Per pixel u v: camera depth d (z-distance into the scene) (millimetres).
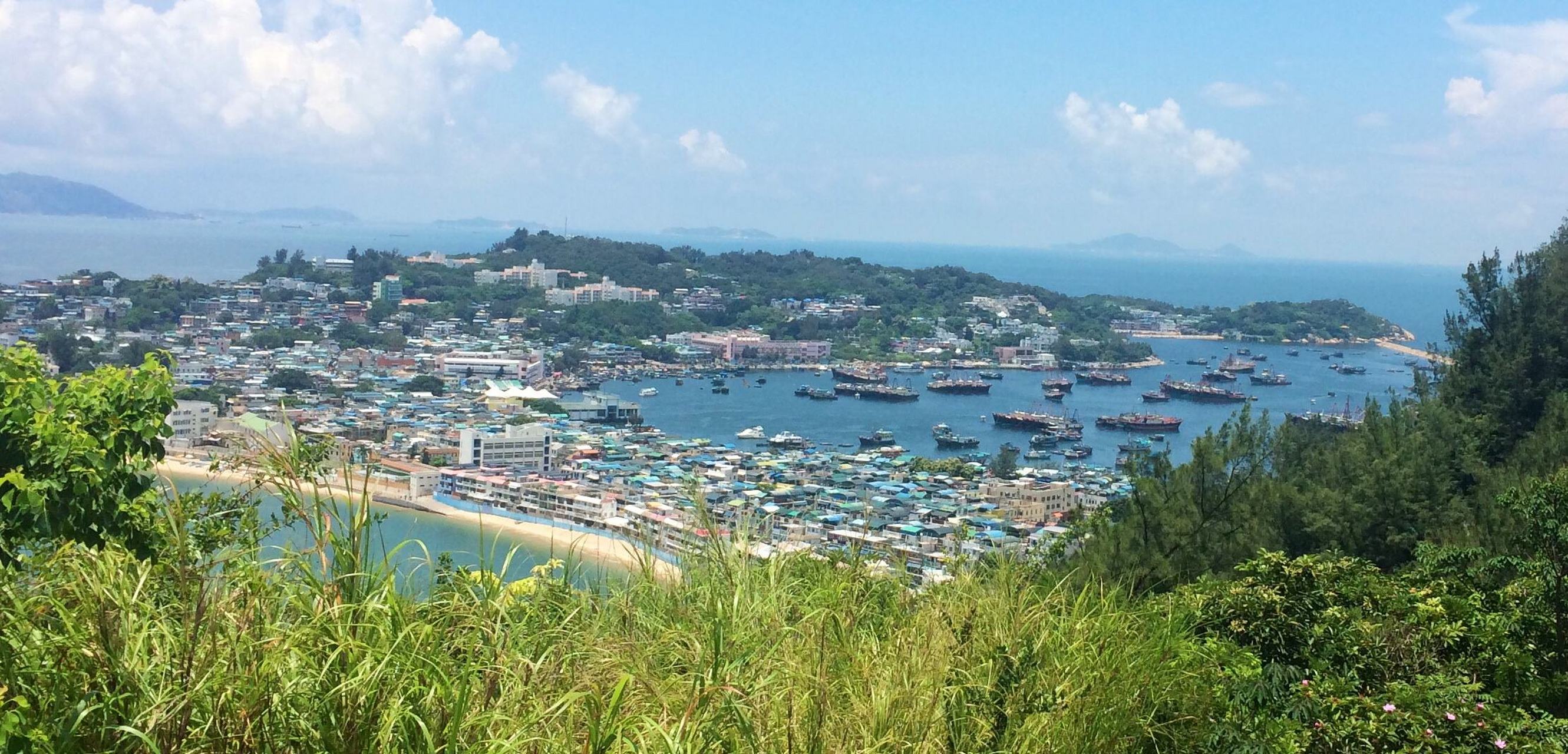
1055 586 6602
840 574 6371
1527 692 7039
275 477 4590
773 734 4238
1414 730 5801
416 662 3885
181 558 4102
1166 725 5512
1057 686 5195
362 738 3537
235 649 3646
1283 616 6938
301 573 4320
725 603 5309
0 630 3713
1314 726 5945
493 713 3637
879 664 4953
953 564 6656
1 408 6832
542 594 5387
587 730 3916
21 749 3164
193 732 3410
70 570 4148
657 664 4973
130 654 3600
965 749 4754
